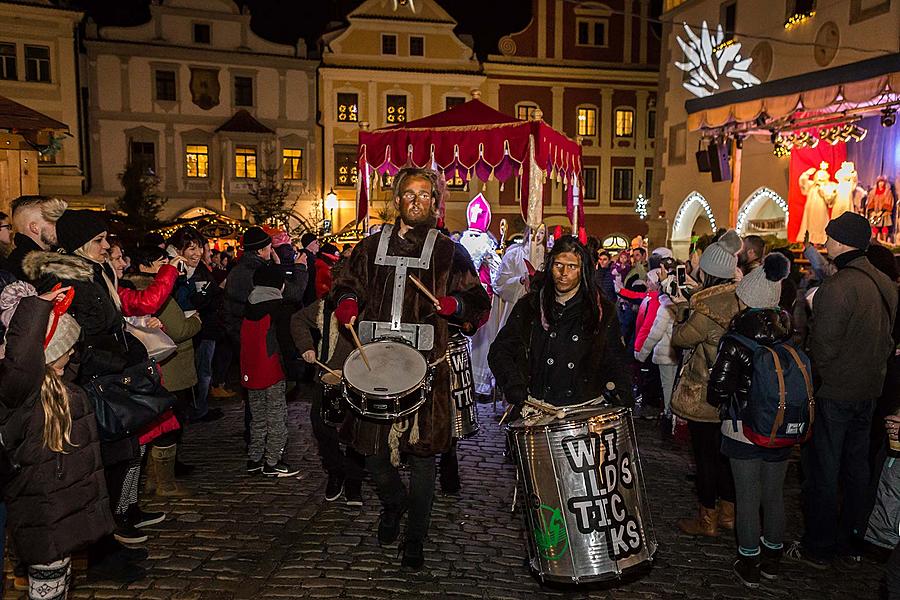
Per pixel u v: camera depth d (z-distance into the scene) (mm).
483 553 4160
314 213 30234
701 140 16047
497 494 5148
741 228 17734
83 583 3674
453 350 4379
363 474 4828
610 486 3166
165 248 5277
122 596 3564
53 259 3311
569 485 3139
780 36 16531
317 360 4285
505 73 31531
